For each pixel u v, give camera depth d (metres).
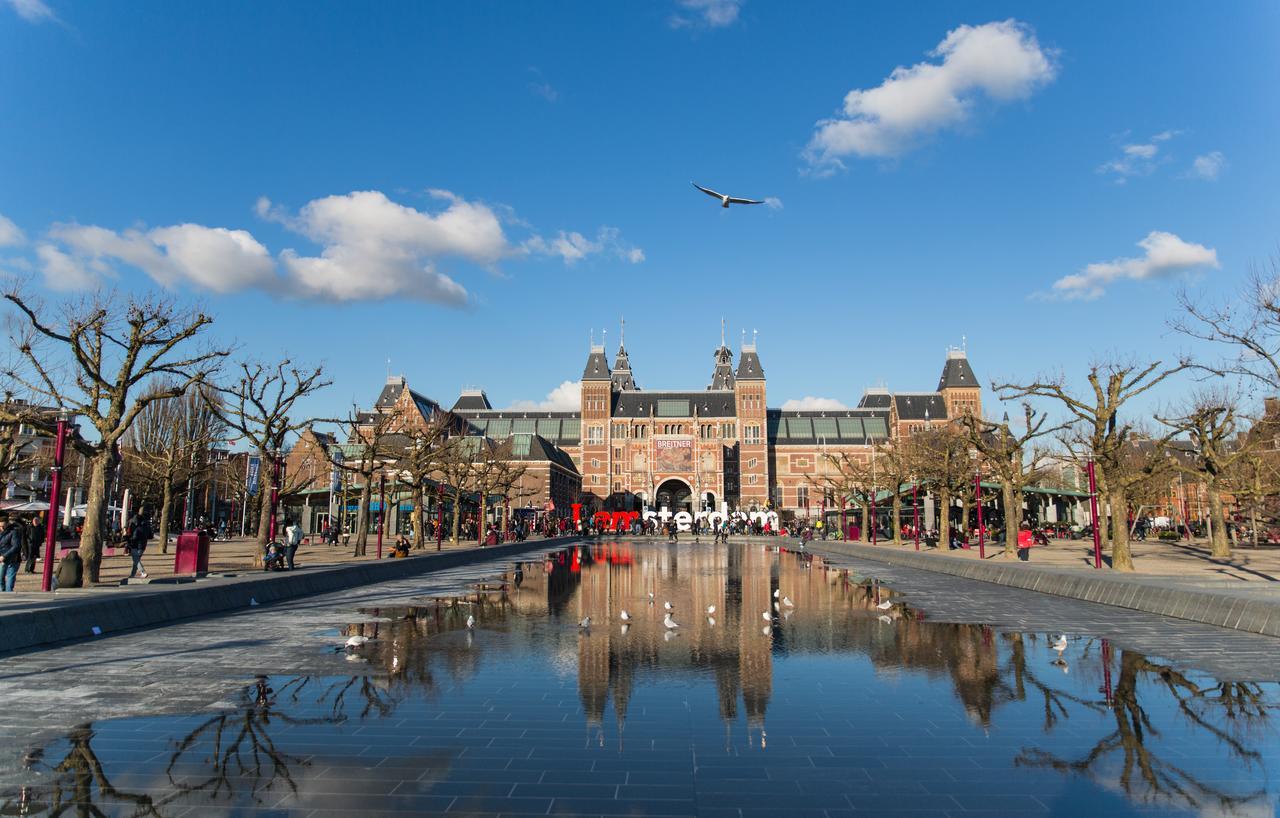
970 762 9.48
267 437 40.75
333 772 9.02
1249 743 10.23
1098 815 7.89
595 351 168.38
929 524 74.88
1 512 24.52
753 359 166.88
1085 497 88.62
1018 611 24.09
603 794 8.37
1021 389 37.22
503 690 13.07
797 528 129.75
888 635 19.22
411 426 67.81
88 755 9.56
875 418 175.62
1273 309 28.83
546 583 34.41
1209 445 42.22
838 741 10.32
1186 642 17.94
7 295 23.88
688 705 12.16
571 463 169.50
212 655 15.95
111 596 21.05
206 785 8.57
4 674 13.99
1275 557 45.78
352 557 46.22
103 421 26.20
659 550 72.12
